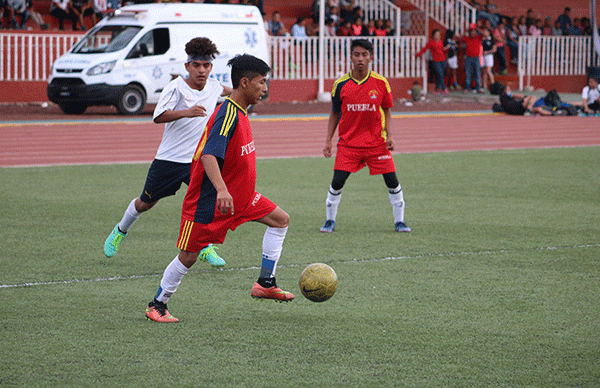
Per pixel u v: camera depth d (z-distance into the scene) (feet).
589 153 102.42
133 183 76.64
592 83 162.91
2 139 112.16
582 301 38.68
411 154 101.50
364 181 80.53
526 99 164.66
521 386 27.89
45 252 48.80
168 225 58.03
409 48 205.87
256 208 35.68
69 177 79.77
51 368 29.45
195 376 28.71
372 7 213.46
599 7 254.88
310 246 51.26
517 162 93.66
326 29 199.93
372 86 54.75
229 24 150.10
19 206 64.03
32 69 173.58
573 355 31.09
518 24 226.99
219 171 32.86
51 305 37.73
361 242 52.54
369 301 38.68
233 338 33.04
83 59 144.15
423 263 46.62
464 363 30.14
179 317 36.01
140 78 145.89
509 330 34.19
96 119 141.28
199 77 46.09
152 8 148.46
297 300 39.01
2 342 32.30
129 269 45.06
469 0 228.63
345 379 28.48
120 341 32.55
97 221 58.59
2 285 41.22
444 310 37.14
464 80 221.87
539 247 50.88
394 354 31.14
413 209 64.75
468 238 53.67
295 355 30.99
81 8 186.50
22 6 184.96
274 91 191.52
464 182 79.05
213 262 45.52
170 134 46.21
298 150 105.70
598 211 63.62
